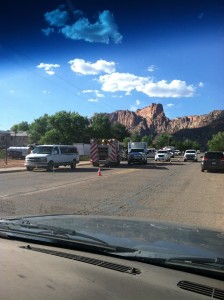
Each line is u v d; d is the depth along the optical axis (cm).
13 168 3281
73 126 9138
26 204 1186
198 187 1841
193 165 4288
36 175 2556
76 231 353
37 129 12125
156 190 1683
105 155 3894
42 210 1073
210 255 276
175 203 1291
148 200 1356
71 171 3058
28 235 339
